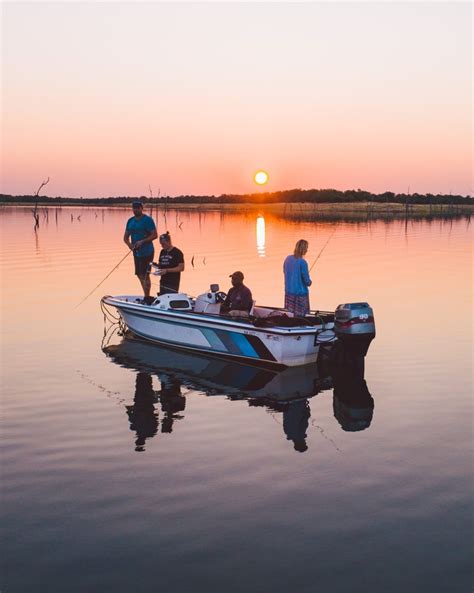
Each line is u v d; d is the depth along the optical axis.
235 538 4.73
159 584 4.18
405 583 4.18
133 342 11.46
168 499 5.34
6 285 17.67
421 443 6.57
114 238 38.38
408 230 49.31
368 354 10.23
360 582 4.20
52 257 25.86
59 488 5.55
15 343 11.09
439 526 4.88
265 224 61.84
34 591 4.11
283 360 9.73
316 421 7.27
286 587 4.14
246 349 10.09
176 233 45.56
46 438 6.73
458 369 9.33
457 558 4.46
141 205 12.83
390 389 8.47
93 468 5.97
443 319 12.82
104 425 7.13
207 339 10.55
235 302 10.77
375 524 4.92
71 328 12.38
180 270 11.84
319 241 36.31
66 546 4.62
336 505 5.22
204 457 6.23
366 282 18.06
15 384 8.70
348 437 6.76
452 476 5.77
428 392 8.31
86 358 10.20
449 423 7.16
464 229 51.12
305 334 9.66
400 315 13.24
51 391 8.41
